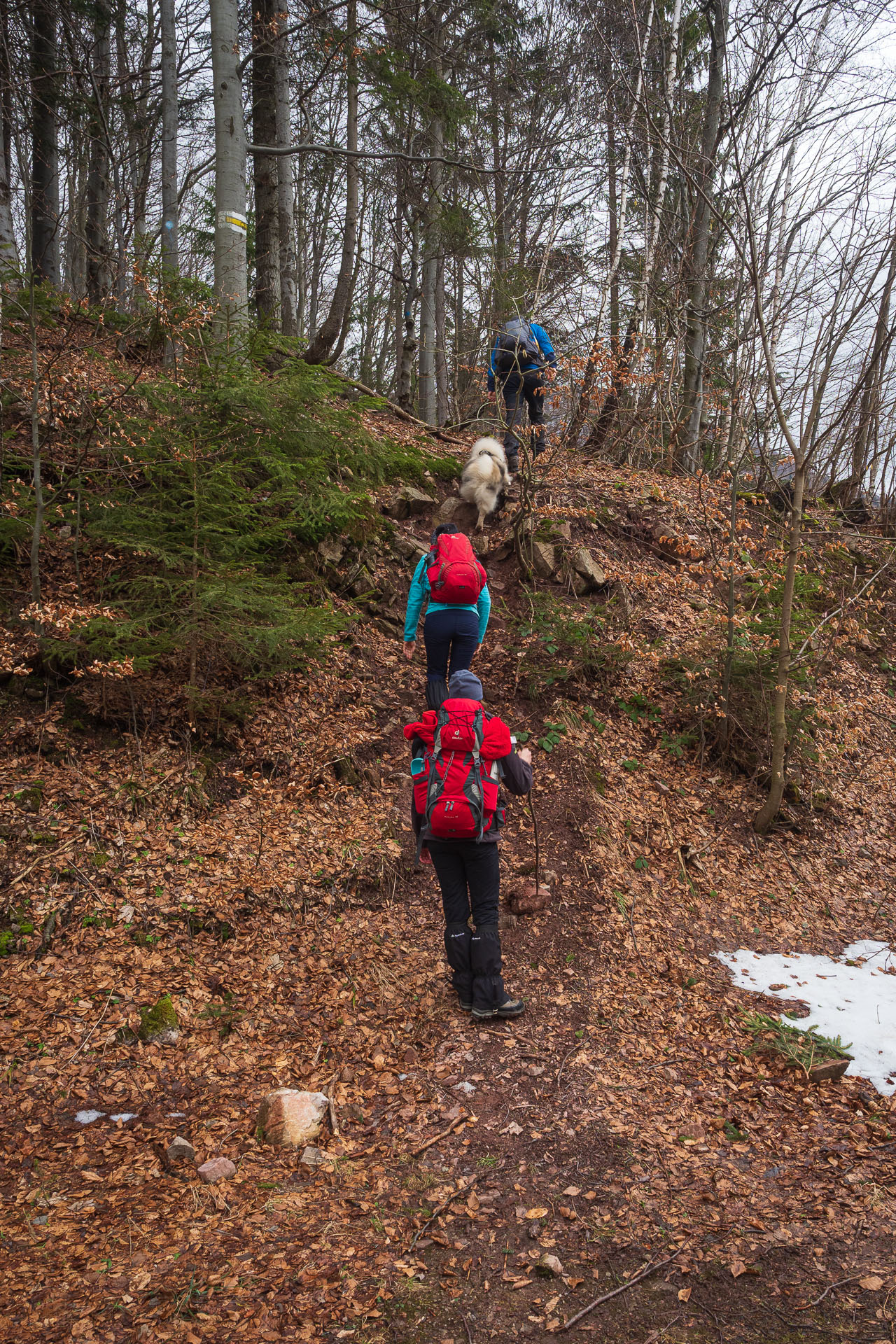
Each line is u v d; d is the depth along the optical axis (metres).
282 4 10.57
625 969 4.28
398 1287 2.25
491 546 7.45
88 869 4.07
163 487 5.23
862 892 5.62
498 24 14.61
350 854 4.66
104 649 4.59
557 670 6.27
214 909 4.08
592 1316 2.18
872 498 10.87
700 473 6.88
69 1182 2.65
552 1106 3.17
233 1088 3.22
